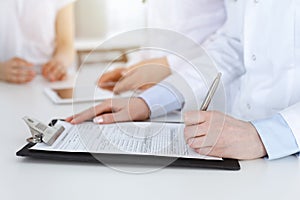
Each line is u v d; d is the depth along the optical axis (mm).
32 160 755
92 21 3494
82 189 651
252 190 657
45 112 1114
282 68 936
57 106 1181
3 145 844
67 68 1737
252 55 1004
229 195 639
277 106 972
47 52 1925
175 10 1391
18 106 1180
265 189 661
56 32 1910
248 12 987
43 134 803
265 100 991
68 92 1334
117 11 3396
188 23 1374
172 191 647
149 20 1527
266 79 991
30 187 657
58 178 688
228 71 1082
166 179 686
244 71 1108
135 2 3287
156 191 647
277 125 788
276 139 771
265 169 734
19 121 1022
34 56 1920
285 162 765
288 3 896
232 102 1092
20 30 1891
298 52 910
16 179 684
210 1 1348
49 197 626
